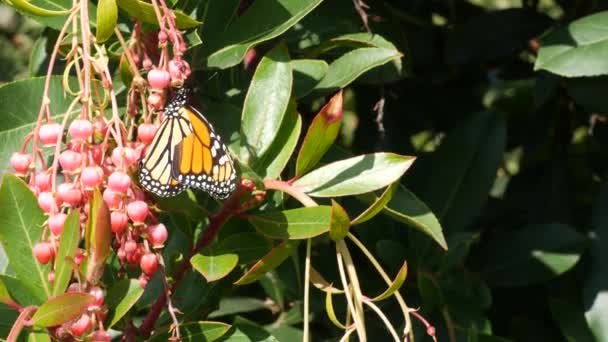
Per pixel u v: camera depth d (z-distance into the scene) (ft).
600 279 4.63
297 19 4.20
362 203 4.56
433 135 5.08
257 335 4.10
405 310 3.96
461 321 4.49
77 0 4.09
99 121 3.91
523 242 4.64
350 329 3.96
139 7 4.01
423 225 4.12
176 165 3.93
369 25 4.49
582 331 4.66
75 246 3.83
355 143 5.00
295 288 4.61
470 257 4.67
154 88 3.92
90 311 3.84
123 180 3.83
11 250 3.90
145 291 4.34
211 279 3.98
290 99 4.14
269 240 4.09
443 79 4.99
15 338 3.80
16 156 3.91
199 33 4.26
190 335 4.05
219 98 4.36
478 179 4.64
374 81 4.54
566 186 4.96
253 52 4.53
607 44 4.42
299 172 4.08
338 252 3.98
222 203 4.15
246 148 4.11
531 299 4.83
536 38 4.86
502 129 4.65
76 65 3.91
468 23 4.86
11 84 4.17
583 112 5.05
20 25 6.85
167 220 4.38
